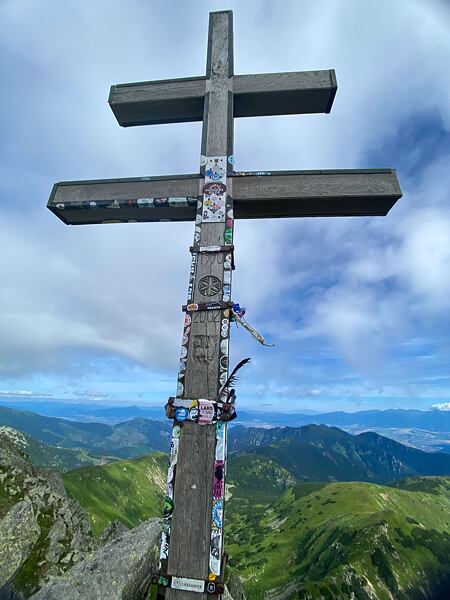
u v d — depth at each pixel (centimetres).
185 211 544
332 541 9700
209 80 584
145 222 575
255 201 513
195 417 404
